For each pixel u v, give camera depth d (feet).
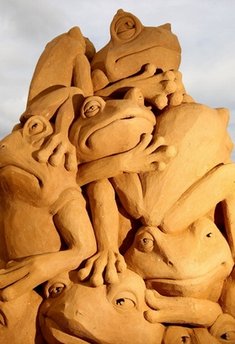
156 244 14.06
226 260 14.34
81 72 15.58
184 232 14.35
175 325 14.24
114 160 14.21
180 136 14.55
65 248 14.15
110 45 15.84
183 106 14.99
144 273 14.10
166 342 13.97
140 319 13.80
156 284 14.10
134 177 14.33
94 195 14.29
